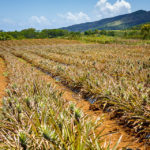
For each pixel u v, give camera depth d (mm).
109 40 61688
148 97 4707
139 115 4047
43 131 2518
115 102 4922
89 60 16562
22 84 7184
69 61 15922
